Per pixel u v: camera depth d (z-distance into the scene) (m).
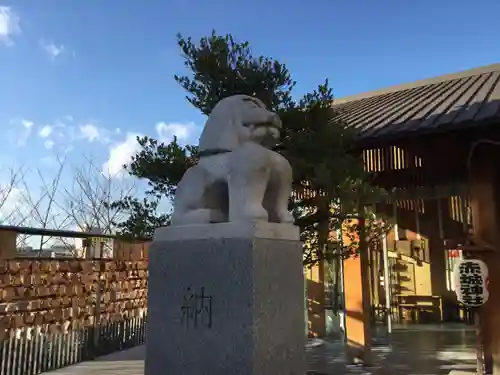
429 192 7.51
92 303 8.27
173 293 3.08
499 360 6.38
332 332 10.18
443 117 6.89
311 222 5.54
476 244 6.46
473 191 6.85
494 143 6.48
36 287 6.95
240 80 5.54
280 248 3.00
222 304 2.86
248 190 2.98
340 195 5.12
